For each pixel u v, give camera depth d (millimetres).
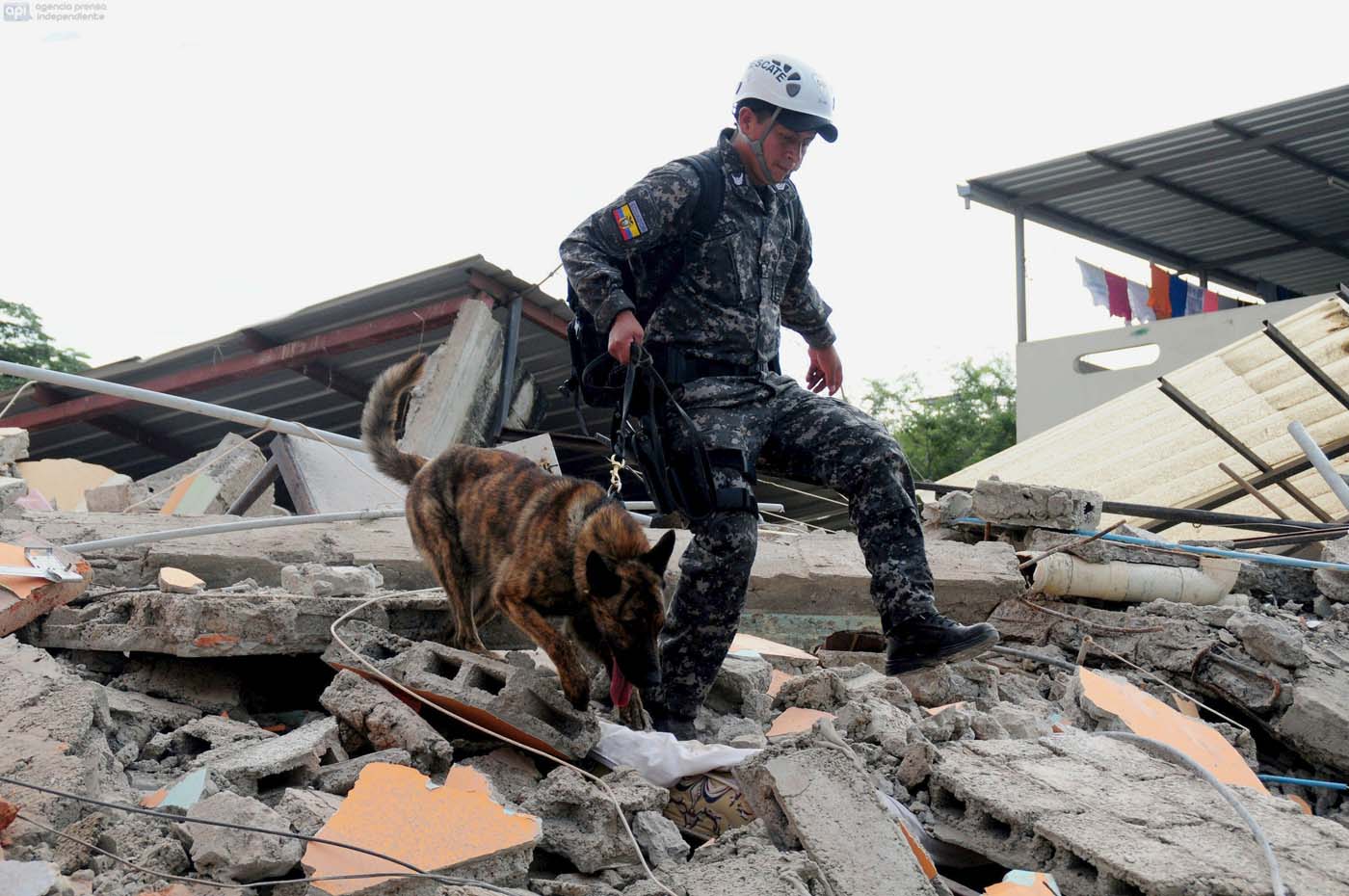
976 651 4594
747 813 4070
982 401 30047
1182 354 17406
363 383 13250
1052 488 7590
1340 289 12945
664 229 4625
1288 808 4215
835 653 6641
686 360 4750
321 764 4074
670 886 3477
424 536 4902
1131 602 7457
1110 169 17953
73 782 3416
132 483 10500
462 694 4195
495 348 11992
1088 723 5672
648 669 4352
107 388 6180
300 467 8547
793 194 5039
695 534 4723
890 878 3514
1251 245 21031
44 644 4934
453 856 3357
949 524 8047
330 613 4754
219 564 5883
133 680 4828
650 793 3896
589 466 14234
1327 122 16078
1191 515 8844
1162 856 3625
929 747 4371
